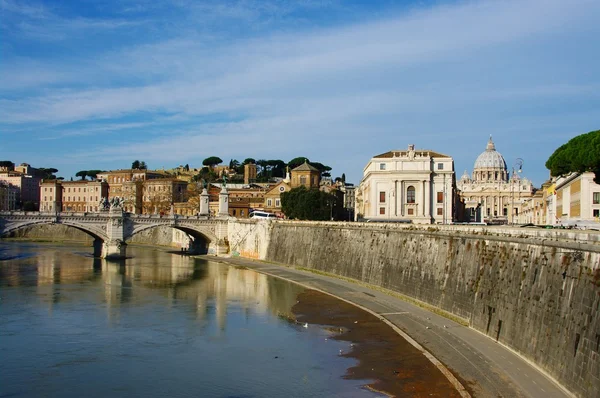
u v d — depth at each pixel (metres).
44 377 58.72
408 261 97.06
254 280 123.44
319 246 136.88
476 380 55.31
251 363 63.03
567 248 54.12
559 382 51.34
